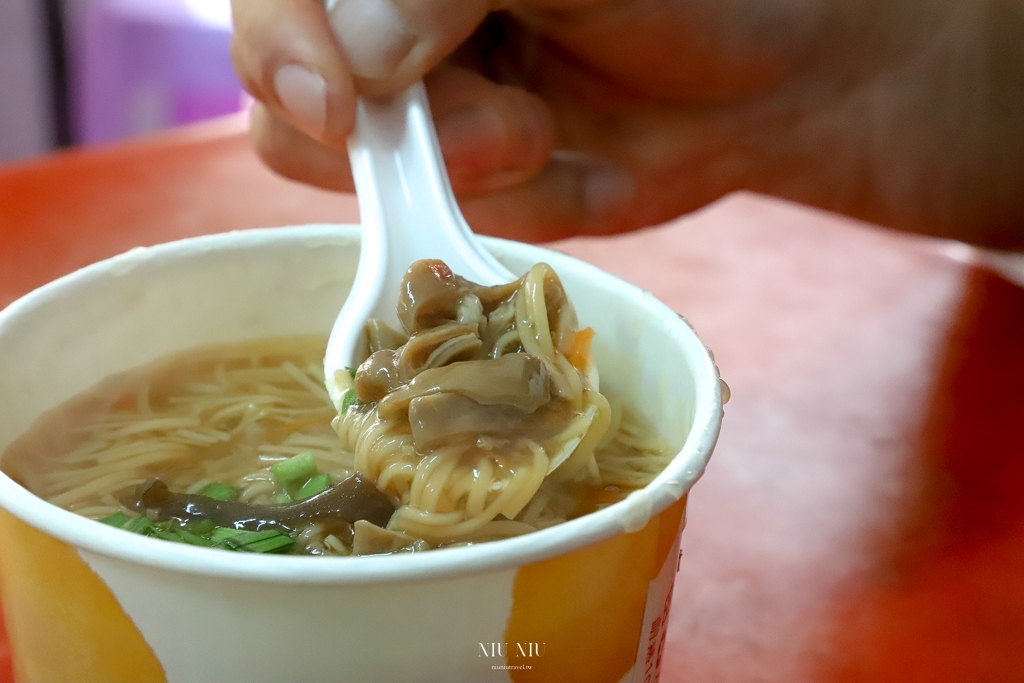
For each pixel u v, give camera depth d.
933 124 0.41
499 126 0.35
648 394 0.29
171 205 0.45
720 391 0.27
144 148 0.51
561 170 0.40
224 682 0.24
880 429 0.36
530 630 0.24
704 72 0.38
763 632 0.31
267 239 0.31
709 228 0.48
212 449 0.30
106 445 0.29
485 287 0.29
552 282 0.29
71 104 0.84
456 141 0.35
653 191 0.41
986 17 0.40
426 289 0.28
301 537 0.27
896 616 0.31
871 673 0.30
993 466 0.35
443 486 0.27
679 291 0.43
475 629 0.24
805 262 0.45
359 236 0.31
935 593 0.32
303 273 0.31
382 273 0.30
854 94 0.41
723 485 0.34
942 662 0.30
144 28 0.85
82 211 0.44
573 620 0.24
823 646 0.30
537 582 0.24
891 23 0.40
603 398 0.28
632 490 0.28
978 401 0.38
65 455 0.29
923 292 0.43
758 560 0.32
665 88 0.39
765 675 0.30
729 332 0.41
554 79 0.39
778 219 0.49
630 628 0.25
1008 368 0.39
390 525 0.27
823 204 0.43
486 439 0.27
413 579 0.23
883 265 0.45
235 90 0.90
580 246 0.45
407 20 0.31
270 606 0.23
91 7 0.83
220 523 0.27
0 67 0.81
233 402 0.31
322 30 0.31
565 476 0.28
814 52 0.39
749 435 0.36
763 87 0.40
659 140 0.40
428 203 0.31
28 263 0.41
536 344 0.28
